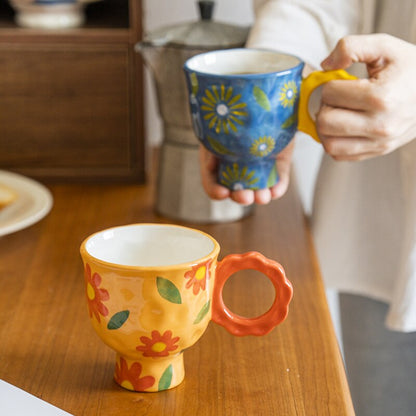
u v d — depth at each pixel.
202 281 0.52
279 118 0.66
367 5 0.91
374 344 1.21
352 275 1.06
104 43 1.00
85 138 1.05
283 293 0.55
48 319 0.68
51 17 1.00
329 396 0.56
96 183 1.07
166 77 0.89
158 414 0.54
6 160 1.05
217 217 0.94
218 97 0.65
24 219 0.85
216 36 0.88
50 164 1.06
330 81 0.66
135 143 1.06
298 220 0.96
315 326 0.67
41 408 0.53
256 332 0.56
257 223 0.95
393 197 1.00
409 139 0.71
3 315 0.69
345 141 0.68
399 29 0.92
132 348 0.54
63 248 0.85
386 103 0.64
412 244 0.89
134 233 0.57
